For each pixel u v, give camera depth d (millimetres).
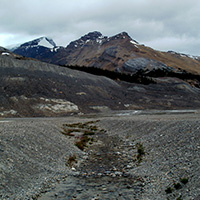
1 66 105062
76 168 21078
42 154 21703
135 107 110438
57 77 113375
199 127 26141
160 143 26297
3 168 15898
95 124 56188
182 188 13914
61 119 68812
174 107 115688
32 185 15688
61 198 14156
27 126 30859
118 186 16125
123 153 26469
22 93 88125
